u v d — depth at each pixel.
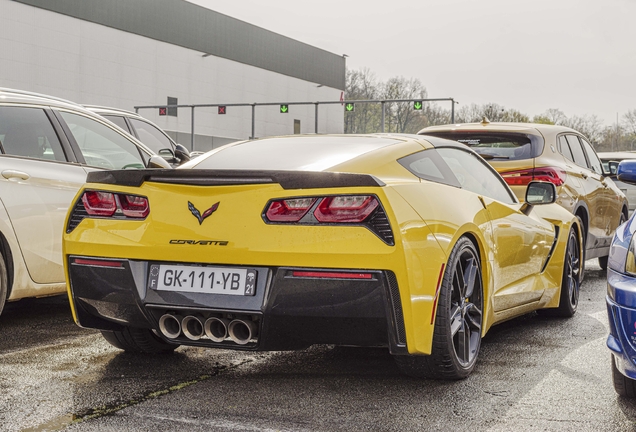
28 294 4.98
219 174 3.20
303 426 2.85
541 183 4.77
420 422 2.91
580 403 3.18
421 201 3.33
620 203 8.69
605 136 89.88
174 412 3.03
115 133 5.84
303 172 3.12
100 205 3.48
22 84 38.94
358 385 3.47
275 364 3.90
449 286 3.39
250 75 57.62
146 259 3.33
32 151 5.04
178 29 50.47
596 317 5.48
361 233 3.04
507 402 3.19
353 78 89.56
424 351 3.22
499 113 86.62
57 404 3.13
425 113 89.06
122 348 4.05
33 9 39.44
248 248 3.12
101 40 44.12
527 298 4.69
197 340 3.32
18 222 4.83
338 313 3.08
